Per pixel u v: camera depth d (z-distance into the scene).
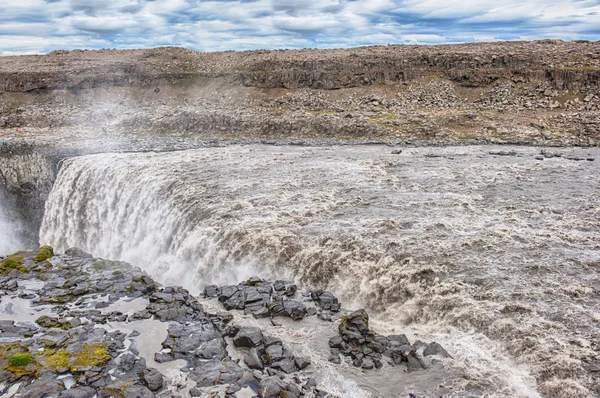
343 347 18.59
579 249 24.72
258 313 21.47
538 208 31.20
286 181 40.56
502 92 72.50
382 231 28.11
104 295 25.06
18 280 27.17
